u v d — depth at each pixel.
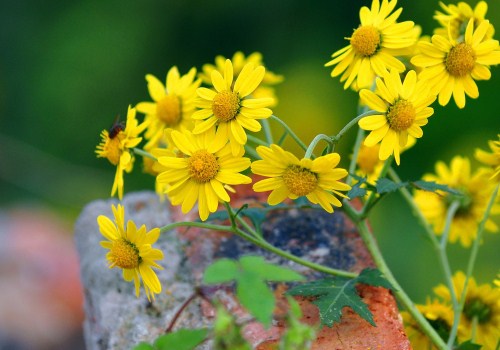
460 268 0.96
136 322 0.60
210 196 0.56
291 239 0.62
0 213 1.05
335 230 0.62
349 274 0.57
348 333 0.56
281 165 0.54
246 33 1.33
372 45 0.57
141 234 0.55
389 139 0.56
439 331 0.60
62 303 0.92
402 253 1.02
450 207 0.63
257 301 0.49
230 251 0.62
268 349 0.56
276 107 1.20
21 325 0.89
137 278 0.56
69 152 1.34
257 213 0.60
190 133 0.56
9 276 0.92
